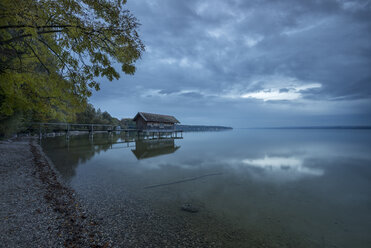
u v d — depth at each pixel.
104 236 3.61
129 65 4.46
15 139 22.39
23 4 3.10
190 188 7.00
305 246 3.64
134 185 7.18
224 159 13.86
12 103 5.10
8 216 3.91
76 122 46.97
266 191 6.93
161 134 53.59
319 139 40.62
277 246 3.59
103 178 8.08
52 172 8.59
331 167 11.68
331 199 6.27
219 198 6.05
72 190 6.27
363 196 6.60
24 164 9.50
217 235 3.87
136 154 15.70
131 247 3.33
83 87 4.38
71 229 3.73
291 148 22.12
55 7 3.16
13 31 4.69
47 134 36.31
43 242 3.17
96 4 3.53
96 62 4.20
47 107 5.35
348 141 34.09
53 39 4.18
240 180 8.31
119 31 3.94
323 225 4.48
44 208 4.52
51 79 4.40
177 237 3.73
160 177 8.46
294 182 8.28
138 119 35.75
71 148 18.50
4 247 2.92
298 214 5.06
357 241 3.83
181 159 13.55
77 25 3.51
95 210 4.80
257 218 4.73
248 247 3.51
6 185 5.89
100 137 36.91
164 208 5.11
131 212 4.78
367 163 13.07
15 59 5.18
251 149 20.80
